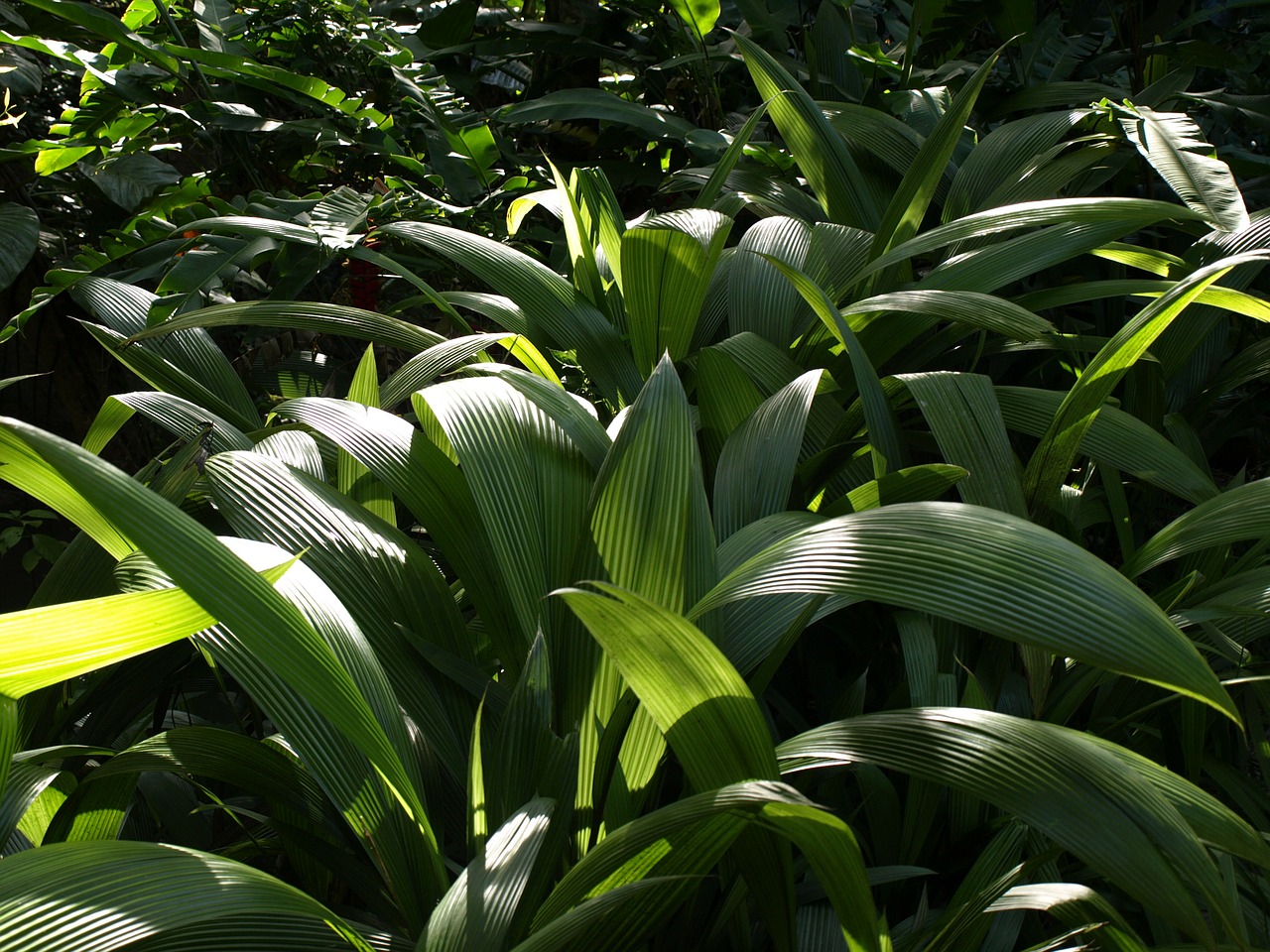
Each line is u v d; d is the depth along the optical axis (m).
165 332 2.33
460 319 2.50
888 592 1.68
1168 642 1.63
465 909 1.69
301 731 1.81
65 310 3.32
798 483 2.25
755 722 1.70
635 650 1.67
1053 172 2.67
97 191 3.77
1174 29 4.13
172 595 1.59
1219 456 3.79
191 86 3.26
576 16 4.36
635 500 1.89
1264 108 3.37
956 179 2.82
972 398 2.13
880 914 1.88
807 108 2.79
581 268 2.53
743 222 3.61
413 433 2.06
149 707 2.37
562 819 1.84
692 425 1.90
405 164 3.21
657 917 1.78
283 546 1.97
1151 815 1.63
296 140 3.51
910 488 2.04
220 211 2.90
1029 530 1.69
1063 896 1.81
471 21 4.27
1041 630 1.64
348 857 1.94
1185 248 3.30
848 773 2.13
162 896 1.65
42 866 1.65
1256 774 2.40
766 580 1.74
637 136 4.13
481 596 2.04
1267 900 1.99
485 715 2.00
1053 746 1.67
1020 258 2.39
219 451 2.17
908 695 2.12
